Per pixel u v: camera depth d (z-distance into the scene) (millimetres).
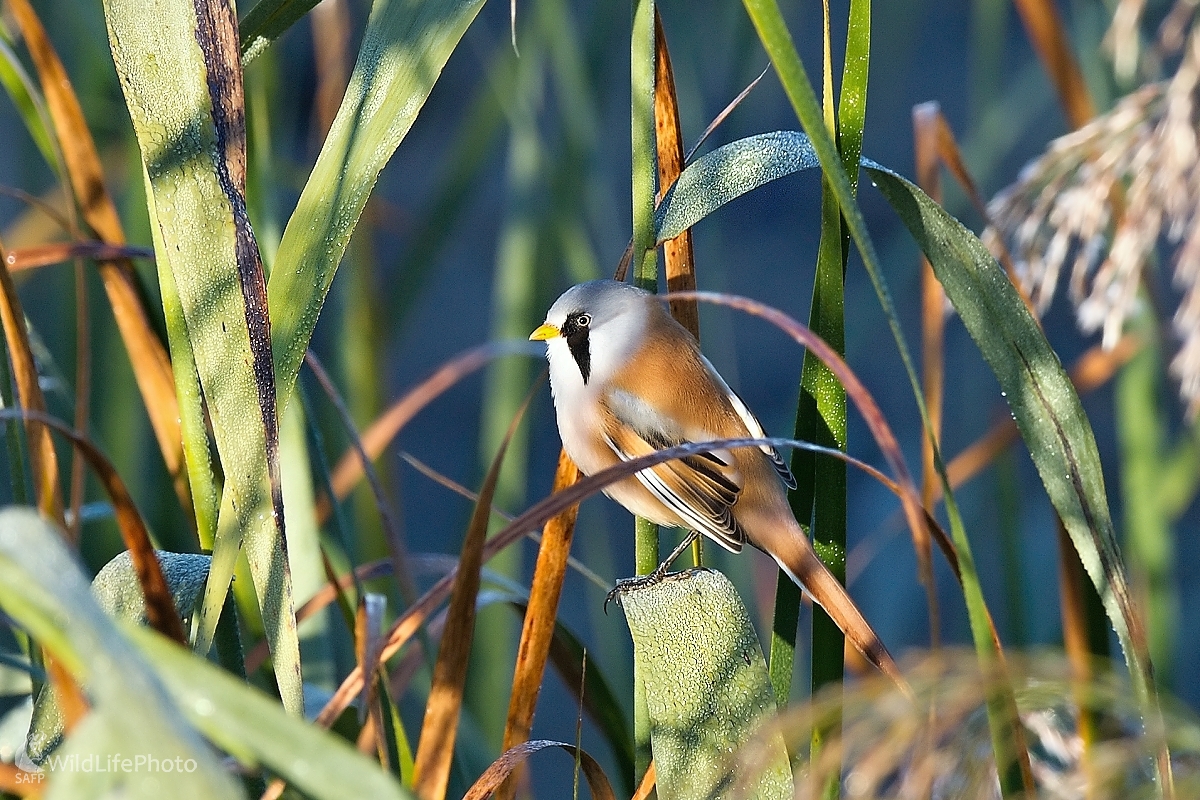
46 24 7754
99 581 4523
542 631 4766
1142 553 7875
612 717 5680
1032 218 6453
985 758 3641
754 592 9078
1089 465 4594
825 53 4680
